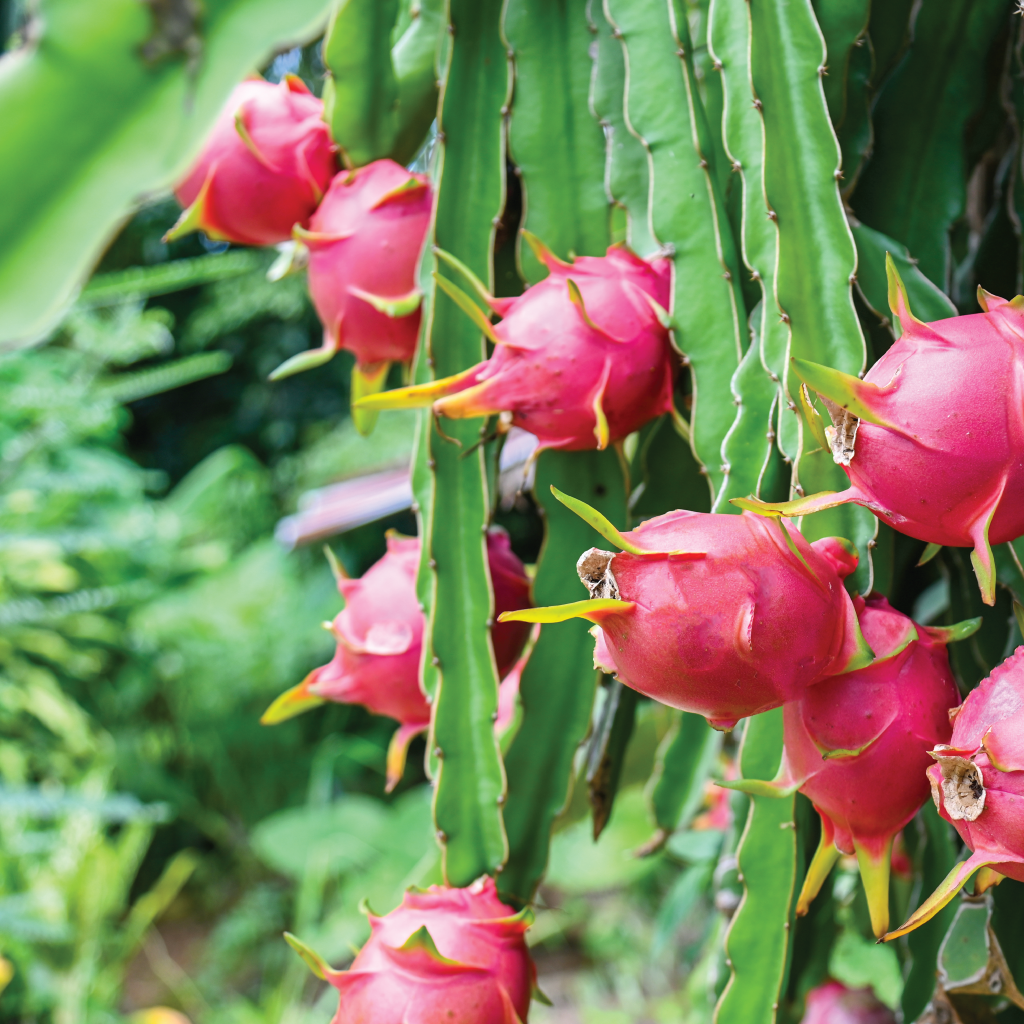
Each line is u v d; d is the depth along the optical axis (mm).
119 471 6289
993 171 1439
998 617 1312
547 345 1292
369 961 1301
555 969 6273
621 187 1367
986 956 1278
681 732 1508
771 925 1289
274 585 7773
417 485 1389
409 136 1446
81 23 1061
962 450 1144
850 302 1256
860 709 1185
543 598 1373
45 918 4328
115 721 6953
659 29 1338
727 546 1165
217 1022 5629
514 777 1383
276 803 7520
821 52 1271
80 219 1067
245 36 1068
